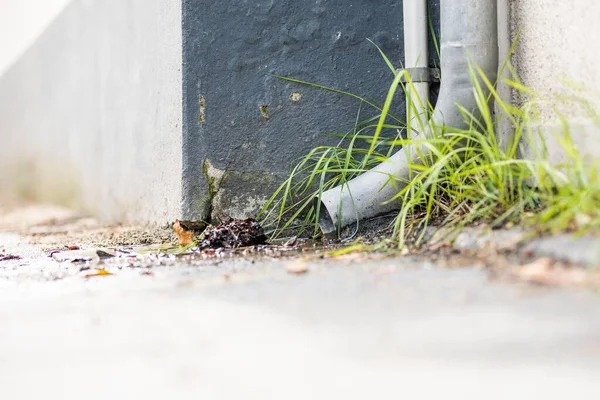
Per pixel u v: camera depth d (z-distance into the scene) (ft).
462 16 11.85
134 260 12.05
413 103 11.83
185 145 13.85
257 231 13.07
